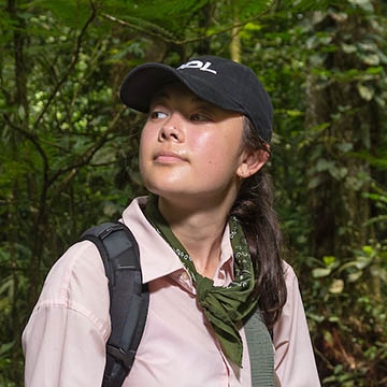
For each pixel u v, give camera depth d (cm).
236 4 284
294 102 464
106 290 121
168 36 307
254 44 414
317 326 392
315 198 416
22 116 288
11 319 346
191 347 124
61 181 331
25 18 287
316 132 407
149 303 124
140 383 120
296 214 420
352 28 391
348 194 409
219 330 126
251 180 150
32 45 338
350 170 406
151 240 129
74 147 335
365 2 357
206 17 324
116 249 124
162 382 120
